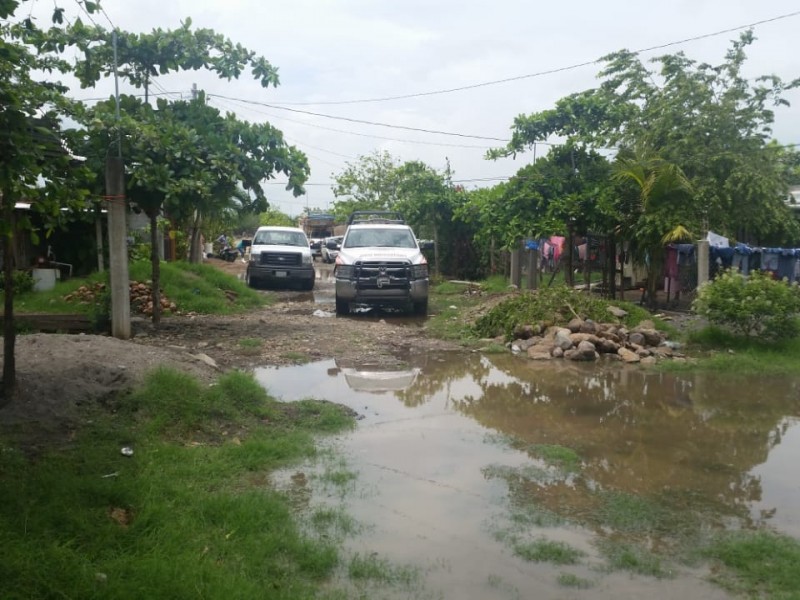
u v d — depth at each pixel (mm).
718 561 4219
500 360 10562
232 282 17609
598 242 19297
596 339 10859
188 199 11289
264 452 5859
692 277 15867
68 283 14984
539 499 5176
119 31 11266
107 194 10469
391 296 15109
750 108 18312
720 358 10219
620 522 4781
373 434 6750
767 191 17406
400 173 30000
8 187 5172
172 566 3699
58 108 8516
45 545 3752
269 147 11797
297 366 9844
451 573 4027
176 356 8352
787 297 10953
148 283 15125
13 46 5703
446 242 26312
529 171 17531
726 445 6605
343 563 4102
